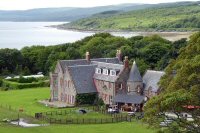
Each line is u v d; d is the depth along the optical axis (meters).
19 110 112.62
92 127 90.44
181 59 72.12
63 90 130.12
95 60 138.25
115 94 118.69
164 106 57.69
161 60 183.75
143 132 83.81
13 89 159.62
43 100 131.25
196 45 70.25
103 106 118.56
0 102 127.62
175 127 60.12
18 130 84.94
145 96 116.94
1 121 95.38
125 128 88.75
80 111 109.19
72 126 92.06
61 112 109.19
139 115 103.56
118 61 140.75
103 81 122.44
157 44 193.75
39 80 172.25
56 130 86.19
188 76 63.03
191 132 59.44
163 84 74.38
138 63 166.00
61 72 130.88
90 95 123.94
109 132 84.50
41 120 98.75
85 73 127.25
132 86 118.50
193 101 57.78
